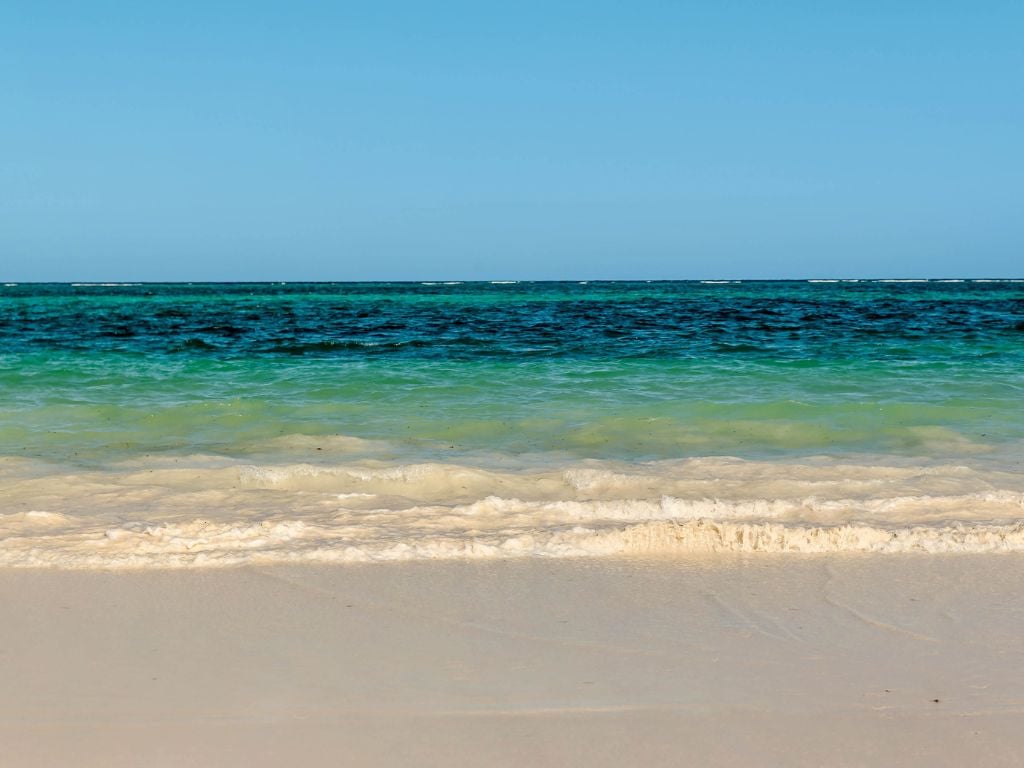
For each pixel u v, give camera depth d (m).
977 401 11.81
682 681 4.41
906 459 8.91
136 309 44.50
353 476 8.05
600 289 109.12
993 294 71.31
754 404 11.49
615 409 11.41
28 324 29.48
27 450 9.35
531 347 19.39
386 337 22.58
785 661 4.64
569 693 4.28
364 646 4.77
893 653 4.73
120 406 11.58
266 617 5.12
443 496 7.65
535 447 9.62
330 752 3.77
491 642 4.84
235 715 4.05
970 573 5.87
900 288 105.31
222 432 10.29
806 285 141.50
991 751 3.82
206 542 6.25
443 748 3.80
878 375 14.37
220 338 22.31
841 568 5.97
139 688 4.28
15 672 4.43
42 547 6.12
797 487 7.68
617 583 5.70
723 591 5.58
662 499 7.14
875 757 3.78
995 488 7.66
